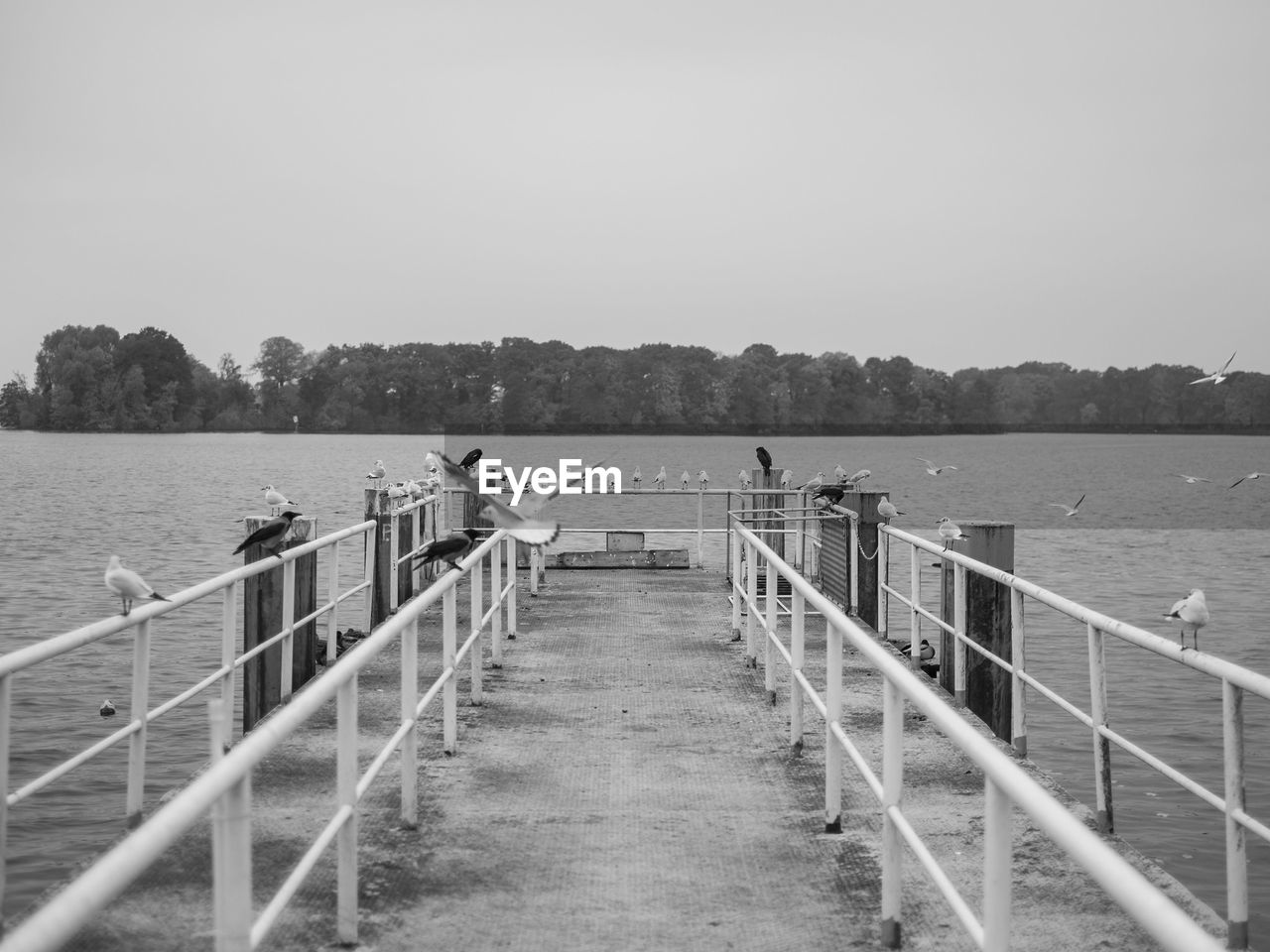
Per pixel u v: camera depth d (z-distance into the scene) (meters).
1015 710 9.31
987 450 161.12
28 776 13.07
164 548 39.66
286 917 5.90
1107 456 147.62
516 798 7.91
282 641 11.27
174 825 3.36
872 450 149.38
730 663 12.42
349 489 76.56
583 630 14.48
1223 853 10.67
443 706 10.51
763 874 6.61
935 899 6.27
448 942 5.68
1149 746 14.16
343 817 5.41
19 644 22.28
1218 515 62.78
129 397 179.50
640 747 9.20
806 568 20.17
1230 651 21.52
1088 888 6.48
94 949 5.52
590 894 6.29
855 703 10.73
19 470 98.56
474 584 10.55
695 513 47.38
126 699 16.47
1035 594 8.80
